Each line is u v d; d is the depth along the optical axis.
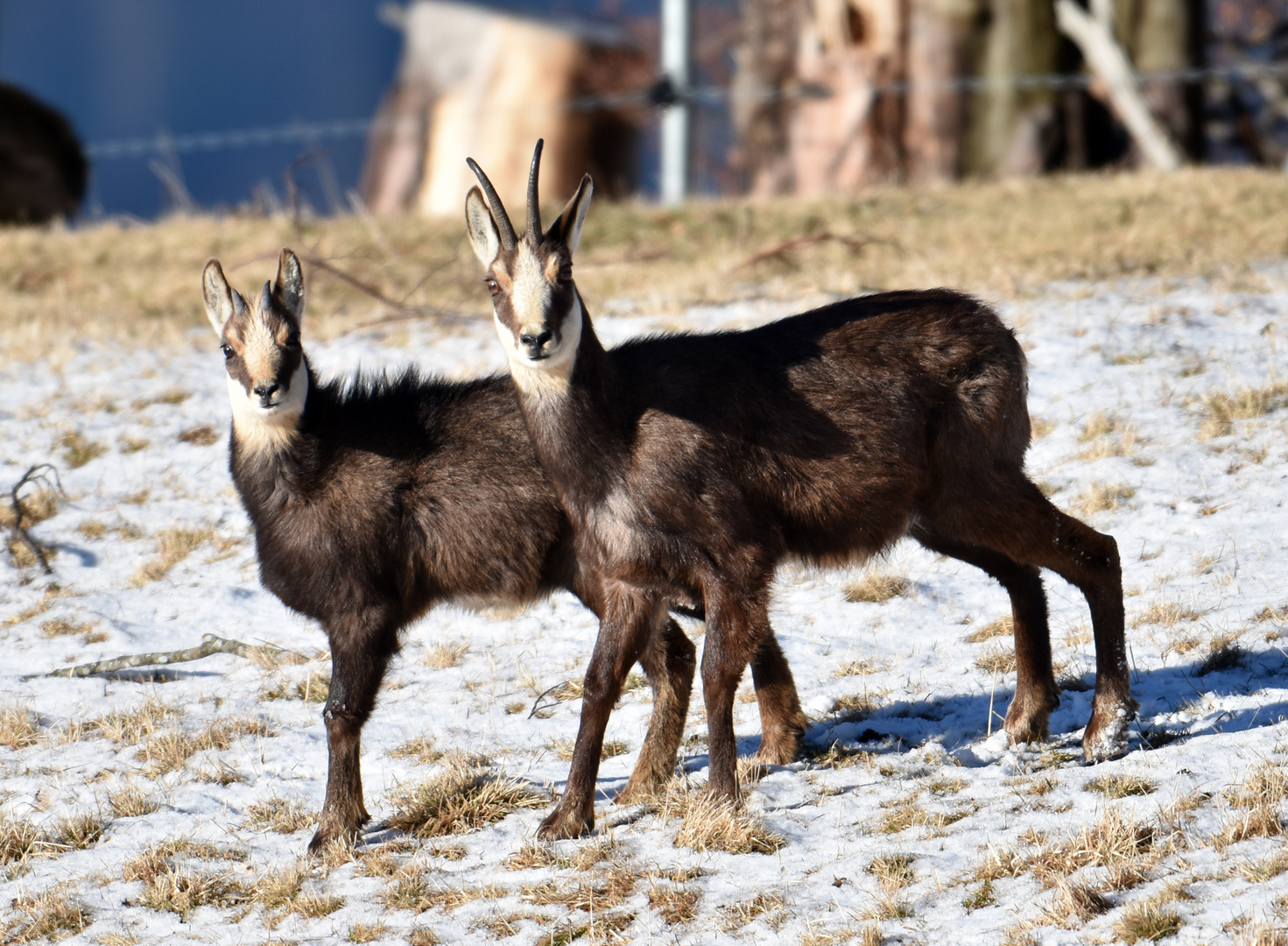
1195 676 24.48
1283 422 34.03
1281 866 16.88
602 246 58.16
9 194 78.31
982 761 22.97
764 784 22.55
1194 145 88.69
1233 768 20.17
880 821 20.55
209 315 23.80
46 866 22.50
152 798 24.56
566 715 26.83
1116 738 22.22
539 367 20.81
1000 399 23.22
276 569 23.69
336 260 56.16
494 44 100.56
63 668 30.94
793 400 22.16
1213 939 15.61
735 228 59.19
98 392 44.53
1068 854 18.22
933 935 17.05
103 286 56.50
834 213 60.25
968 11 85.25
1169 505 31.53
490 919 19.12
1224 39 106.44
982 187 66.75
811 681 27.00
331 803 22.53
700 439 21.30
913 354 22.97
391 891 20.44
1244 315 40.69
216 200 140.12
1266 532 29.44
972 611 29.34
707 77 128.62
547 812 22.70
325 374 43.22
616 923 18.48
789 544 22.64
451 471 23.98
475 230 21.45
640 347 22.38
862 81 86.69
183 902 20.86
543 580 24.78
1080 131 87.25
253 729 27.20
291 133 75.75
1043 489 33.25
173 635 32.34
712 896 18.89
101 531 37.03
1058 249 49.97
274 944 19.20
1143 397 36.62
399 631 24.66
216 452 40.53
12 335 50.31
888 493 22.56
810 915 17.98
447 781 23.69
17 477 39.59
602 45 101.44
